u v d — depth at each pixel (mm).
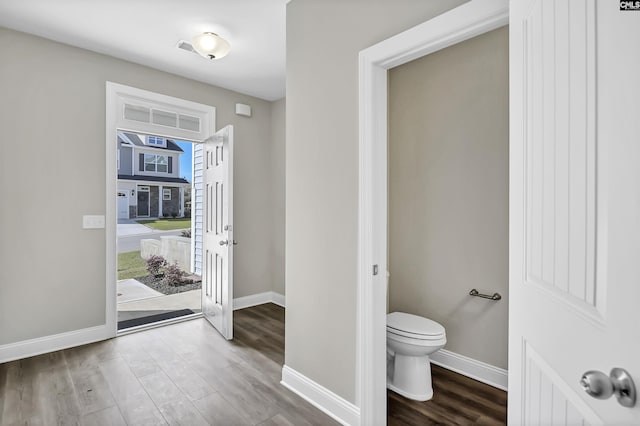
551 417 791
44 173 2660
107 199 2949
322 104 1944
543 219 835
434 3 1429
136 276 5848
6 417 1841
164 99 3287
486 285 2242
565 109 729
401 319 2229
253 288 4059
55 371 2355
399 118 2748
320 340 1967
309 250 2041
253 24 2477
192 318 3541
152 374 2324
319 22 1962
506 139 2141
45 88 2658
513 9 1013
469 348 2328
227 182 3002
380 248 1726
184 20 2420
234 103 3859
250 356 2631
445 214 2459
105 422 1807
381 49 1603
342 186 1826
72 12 2316
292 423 1808
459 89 2369
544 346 825
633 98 528
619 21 558
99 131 2912
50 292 2691
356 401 1758
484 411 1921
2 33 2490
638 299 512
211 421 1820
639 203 516
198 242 5504
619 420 542
